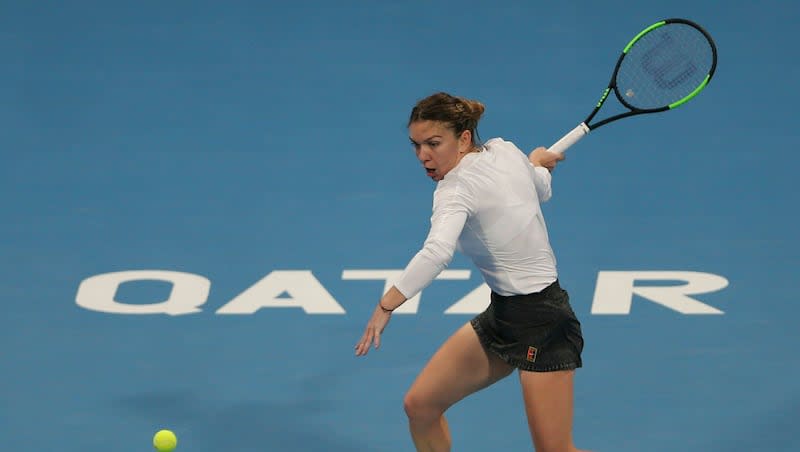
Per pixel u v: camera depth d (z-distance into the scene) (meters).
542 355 18.39
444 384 19.36
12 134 36.47
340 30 42.62
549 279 18.34
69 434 23.00
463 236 18.20
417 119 17.67
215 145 35.81
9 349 26.08
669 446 22.47
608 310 27.27
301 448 22.59
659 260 29.34
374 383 24.73
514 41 41.22
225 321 27.12
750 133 35.50
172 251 30.20
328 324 26.97
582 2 43.59
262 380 24.88
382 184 33.44
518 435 22.95
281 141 35.97
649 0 43.50
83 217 32.00
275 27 42.94
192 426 23.25
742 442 22.52
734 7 42.78
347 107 37.84
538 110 36.75
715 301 27.50
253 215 31.92
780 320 26.69
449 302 27.67
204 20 43.50
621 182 33.12
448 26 42.56
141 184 33.72
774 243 29.98
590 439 22.75
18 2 44.81
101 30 42.78
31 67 40.34
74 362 25.58
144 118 37.44
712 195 32.38
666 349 25.70
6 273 29.27
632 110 21.48
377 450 22.55
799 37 40.75
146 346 26.17
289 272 29.11
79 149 35.66
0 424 23.36
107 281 28.86
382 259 29.58
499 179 17.81
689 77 22.31
